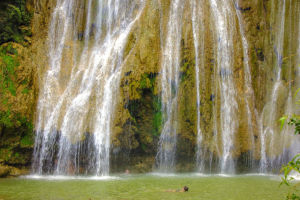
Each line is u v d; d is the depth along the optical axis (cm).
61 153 1224
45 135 1233
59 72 1407
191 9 1480
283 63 1611
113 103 1277
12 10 1427
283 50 1622
